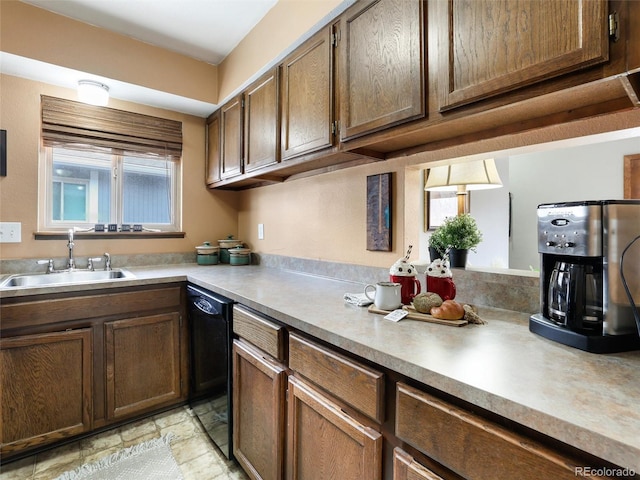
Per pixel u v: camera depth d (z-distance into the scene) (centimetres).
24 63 184
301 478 111
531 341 87
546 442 55
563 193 395
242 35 209
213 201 280
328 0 144
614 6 70
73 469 154
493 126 109
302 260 211
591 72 74
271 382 124
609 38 71
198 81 237
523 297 115
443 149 132
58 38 187
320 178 198
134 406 187
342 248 184
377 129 126
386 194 158
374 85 126
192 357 197
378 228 162
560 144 110
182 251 265
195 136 269
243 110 217
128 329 185
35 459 160
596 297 82
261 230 258
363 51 130
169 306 199
